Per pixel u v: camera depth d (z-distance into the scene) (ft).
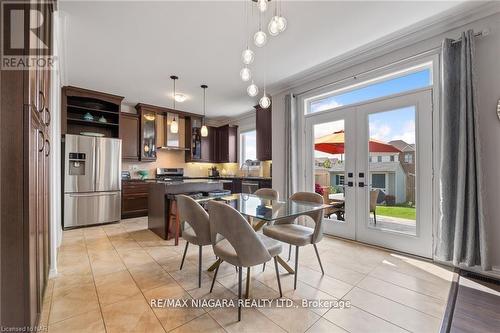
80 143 13.17
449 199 7.57
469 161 7.15
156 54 9.86
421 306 5.74
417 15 7.52
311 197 8.71
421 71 8.98
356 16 7.53
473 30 7.26
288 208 7.01
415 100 8.89
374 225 10.15
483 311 5.53
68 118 13.62
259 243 5.27
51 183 7.08
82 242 10.50
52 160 7.40
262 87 13.82
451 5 7.07
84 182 13.25
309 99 12.87
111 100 15.15
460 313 5.47
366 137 10.36
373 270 7.73
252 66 11.06
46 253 6.04
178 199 7.23
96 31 8.14
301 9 7.15
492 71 7.14
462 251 7.37
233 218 5.07
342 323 5.12
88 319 5.17
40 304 4.84
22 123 3.46
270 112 15.39
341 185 11.30
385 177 9.81
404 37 8.70
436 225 8.32
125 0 6.66
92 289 6.45
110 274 7.38
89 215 13.35
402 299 6.05
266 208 7.02
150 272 7.54
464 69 7.29
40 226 4.83
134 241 10.66
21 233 3.49
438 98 8.14
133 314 5.37
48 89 6.04
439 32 8.11
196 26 7.94
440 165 7.88
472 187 7.10
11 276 3.44
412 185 9.05
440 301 5.95
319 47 9.38
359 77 10.49
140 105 16.89
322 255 9.08
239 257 5.17
